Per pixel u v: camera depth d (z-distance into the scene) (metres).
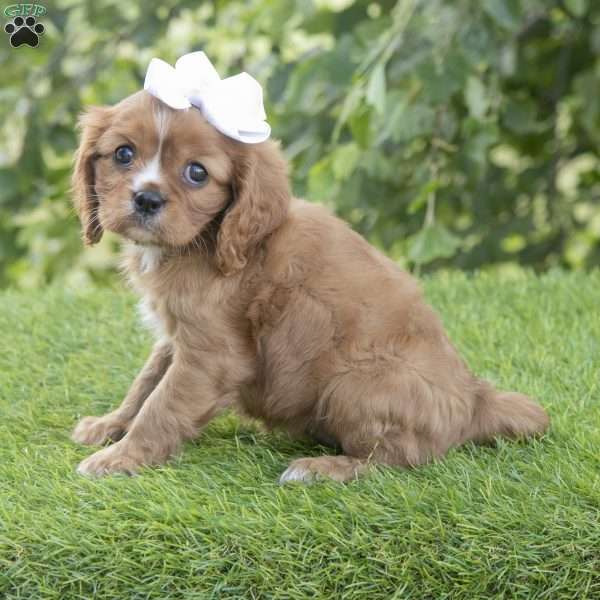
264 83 9.38
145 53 10.09
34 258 10.09
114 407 5.94
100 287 9.30
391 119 7.80
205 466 5.06
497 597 4.37
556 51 9.93
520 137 10.30
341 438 5.10
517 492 4.66
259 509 4.52
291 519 4.45
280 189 5.06
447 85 7.91
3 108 9.83
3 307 7.70
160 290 5.01
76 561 4.29
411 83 8.39
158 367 5.47
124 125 4.87
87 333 7.06
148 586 4.29
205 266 4.99
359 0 8.95
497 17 7.82
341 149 8.02
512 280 8.25
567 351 6.58
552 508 4.52
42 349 6.81
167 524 4.41
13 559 4.30
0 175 9.62
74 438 5.42
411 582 4.36
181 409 4.99
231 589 4.31
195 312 4.96
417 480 4.81
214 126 4.86
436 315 5.38
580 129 10.33
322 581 4.33
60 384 6.26
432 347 5.16
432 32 8.04
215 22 9.97
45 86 10.16
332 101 8.83
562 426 5.36
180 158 4.81
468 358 6.56
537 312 7.37
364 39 8.12
